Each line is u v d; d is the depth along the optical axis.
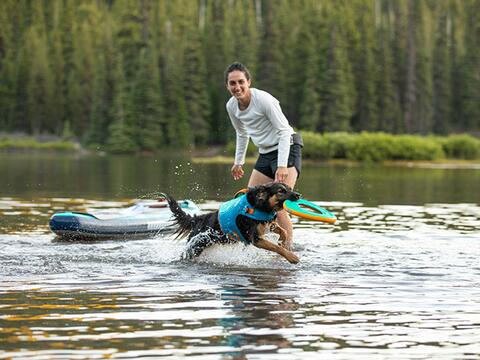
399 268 7.52
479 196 16.84
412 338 5.06
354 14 73.12
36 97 73.25
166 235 9.82
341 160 42.44
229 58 65.25
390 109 68.25
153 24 70.81
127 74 67.38
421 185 20.83
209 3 75.19
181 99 61.91
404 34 70.81
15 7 86.44
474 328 5.31
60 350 4.70
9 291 6.26
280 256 8.14
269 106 8.60
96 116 65.38
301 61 65.19
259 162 9.02
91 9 87.50
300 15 73.31
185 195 15.96
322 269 7.44
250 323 5.37
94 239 9.42
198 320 5.43
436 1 87.44
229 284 6.66
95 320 5.39
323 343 4.93
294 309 5.78
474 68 72.81
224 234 7.77
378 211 13.25
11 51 78.81
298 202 8.98
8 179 21.64
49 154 53.12
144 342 4.89
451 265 7.71
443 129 72.00
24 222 11.12
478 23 79.38
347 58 66.88
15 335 5.00
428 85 70.12
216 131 64.50
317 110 62.12
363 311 5.75
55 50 77.12
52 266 7.40
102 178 22.48
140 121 61.06
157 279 6.85
